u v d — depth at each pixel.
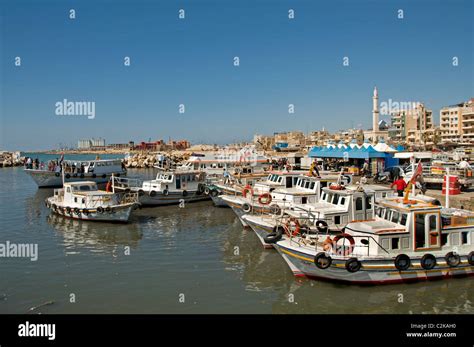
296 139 164.38
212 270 21.08
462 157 57.09
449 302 16.50
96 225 32.00
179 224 32.41
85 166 61.44
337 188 24.30
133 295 17.86
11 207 41.03
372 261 17.03
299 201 27.38
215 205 40.78
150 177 79.50
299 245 19.00
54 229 30.69
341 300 16.95
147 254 24.00
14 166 113.19
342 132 154.38
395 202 18.80
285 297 17.45
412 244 17.55
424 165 44.06
